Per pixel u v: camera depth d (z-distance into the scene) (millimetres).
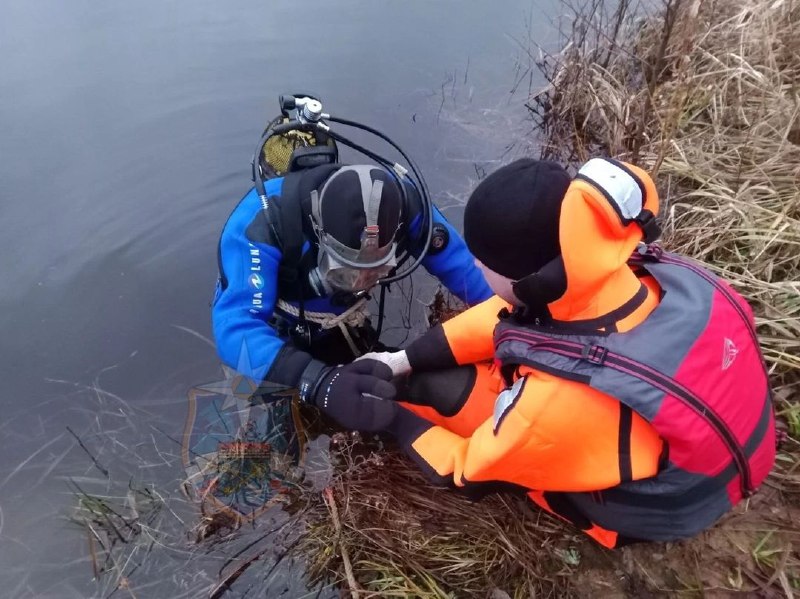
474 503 1770
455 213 2789
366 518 1788
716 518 1355
